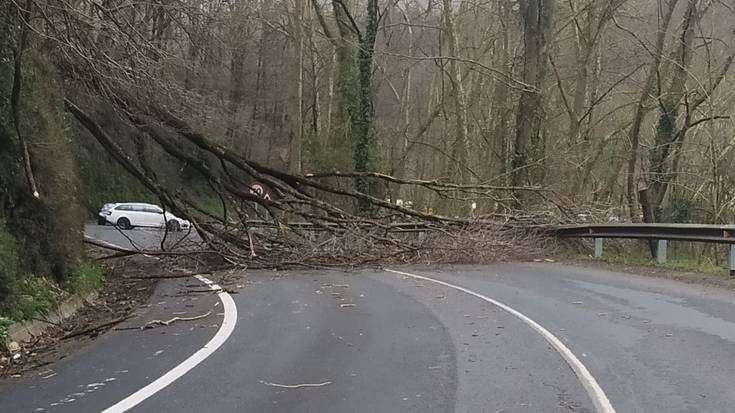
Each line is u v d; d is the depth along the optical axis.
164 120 19.23
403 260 20.42
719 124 28.81
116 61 14.25
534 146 26.88
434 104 42.53
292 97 31.75
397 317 11.07
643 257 20.55
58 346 9.48
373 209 28.61
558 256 21.84
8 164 11.56
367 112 29.25
